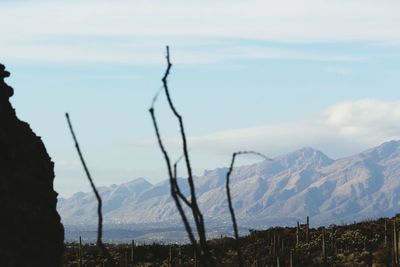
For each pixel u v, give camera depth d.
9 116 26.39
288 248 90.06
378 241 87.75
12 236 23.05
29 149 26.67
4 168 24.28
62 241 26.78
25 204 24.48
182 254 89.00
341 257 83.06
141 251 89.75
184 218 9.63
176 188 9.61
